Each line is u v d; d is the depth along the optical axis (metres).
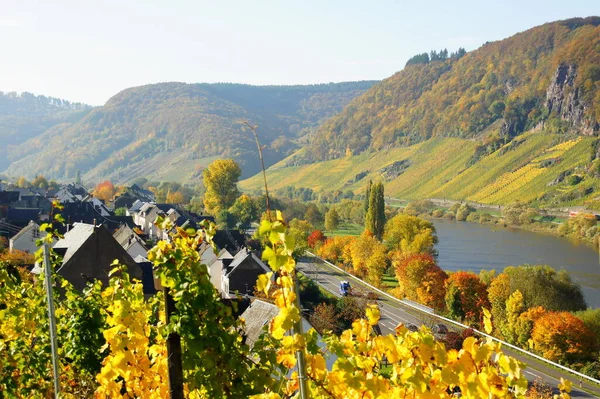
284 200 175.00
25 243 79.94
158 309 11.55
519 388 6.15
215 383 8.12
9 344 13.42
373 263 93.00
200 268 8.20
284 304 6.15
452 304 73.69
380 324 66.56
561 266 119.00
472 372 6.45
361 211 183.00
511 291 70.31
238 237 92.06
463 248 143.62
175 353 8.16
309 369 6.66
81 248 45.88
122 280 10.64
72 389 12.84
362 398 6.81
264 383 8.14
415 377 6.32
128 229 81.44
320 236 124.44
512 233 178.38
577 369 56.53
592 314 62.12
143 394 8.77
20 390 12.83
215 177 142.75
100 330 12.98
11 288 13.87
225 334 8.20
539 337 59.34
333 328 54.44
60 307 13.60
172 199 186.12
